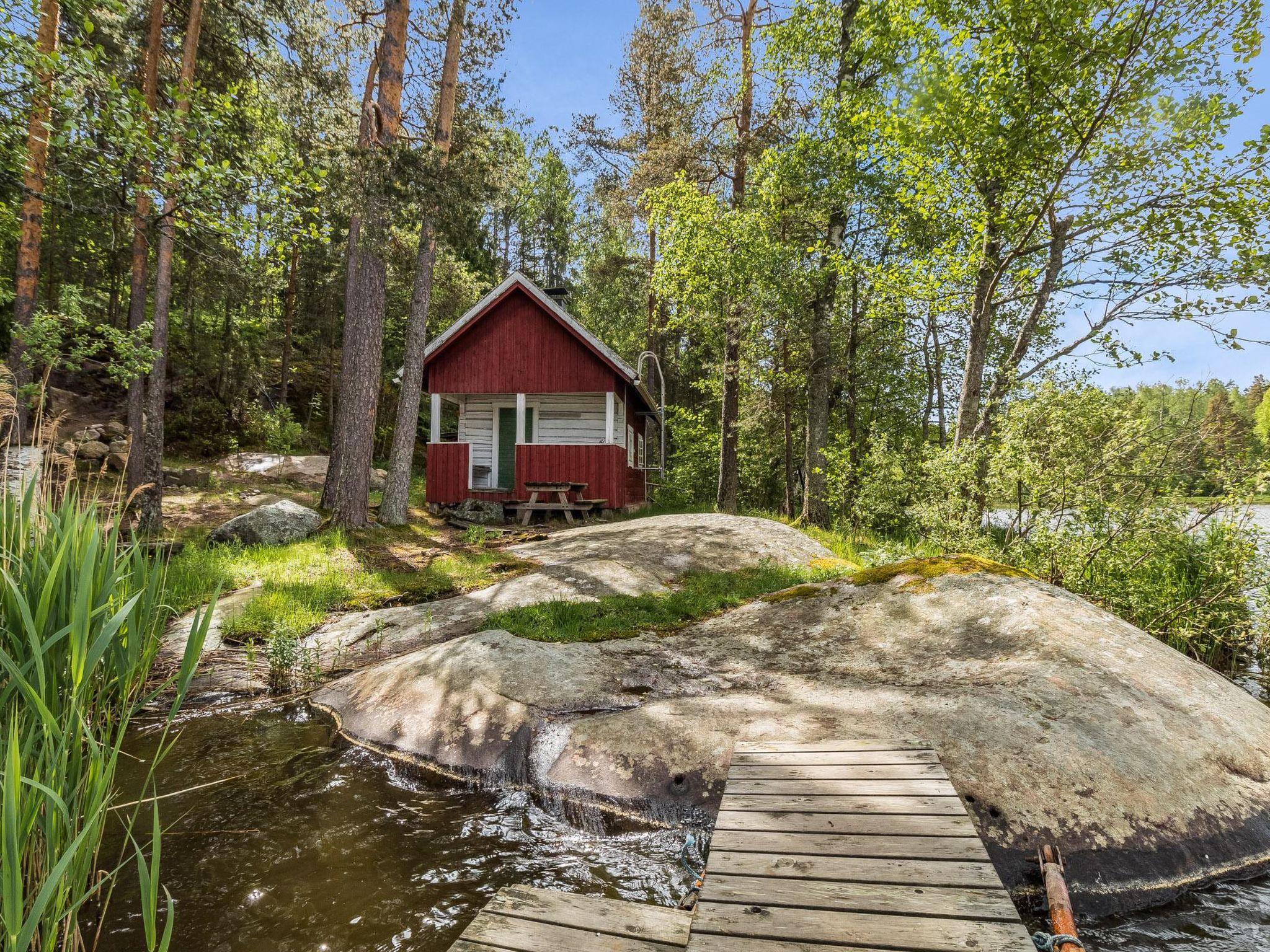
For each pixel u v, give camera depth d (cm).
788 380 1519
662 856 329
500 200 1209
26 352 898
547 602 714
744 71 1680
